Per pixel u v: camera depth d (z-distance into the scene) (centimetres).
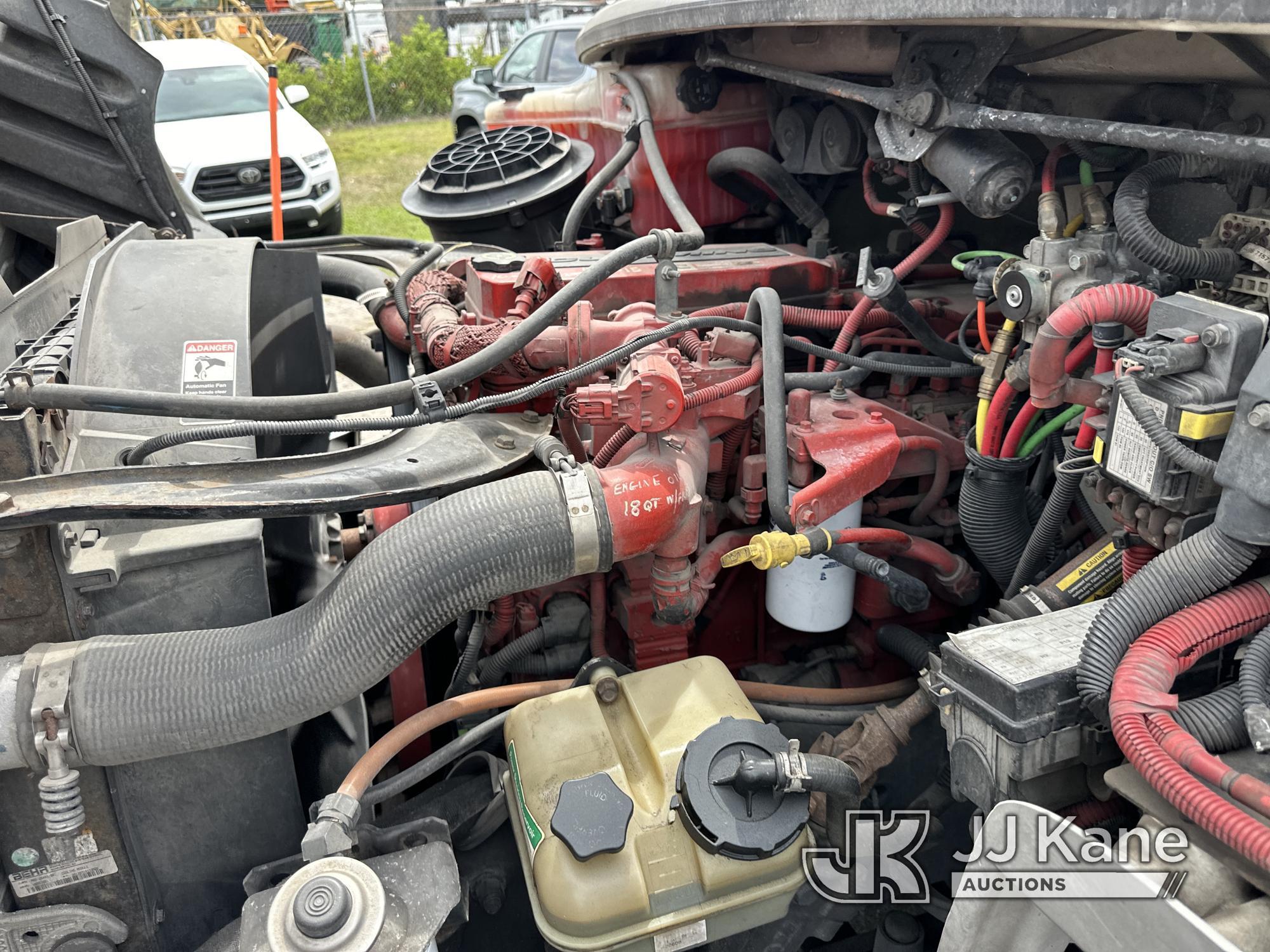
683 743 165
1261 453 127
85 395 152
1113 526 200
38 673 145
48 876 159
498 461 187
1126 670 132
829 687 238
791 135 282
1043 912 128
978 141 195
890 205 244
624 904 150
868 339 246
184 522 164
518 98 486
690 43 316
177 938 172
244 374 193
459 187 353
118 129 303
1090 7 140
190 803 165
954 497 247
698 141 311
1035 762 144
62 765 143
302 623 157
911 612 220
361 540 214
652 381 168
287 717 154
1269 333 139
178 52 852
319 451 268
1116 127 158
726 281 244
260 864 172
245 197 755
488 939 187
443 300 244
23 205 311
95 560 153
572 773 162
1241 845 111
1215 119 182
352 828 156
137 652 150
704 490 209
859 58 228
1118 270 180
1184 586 138
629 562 203
